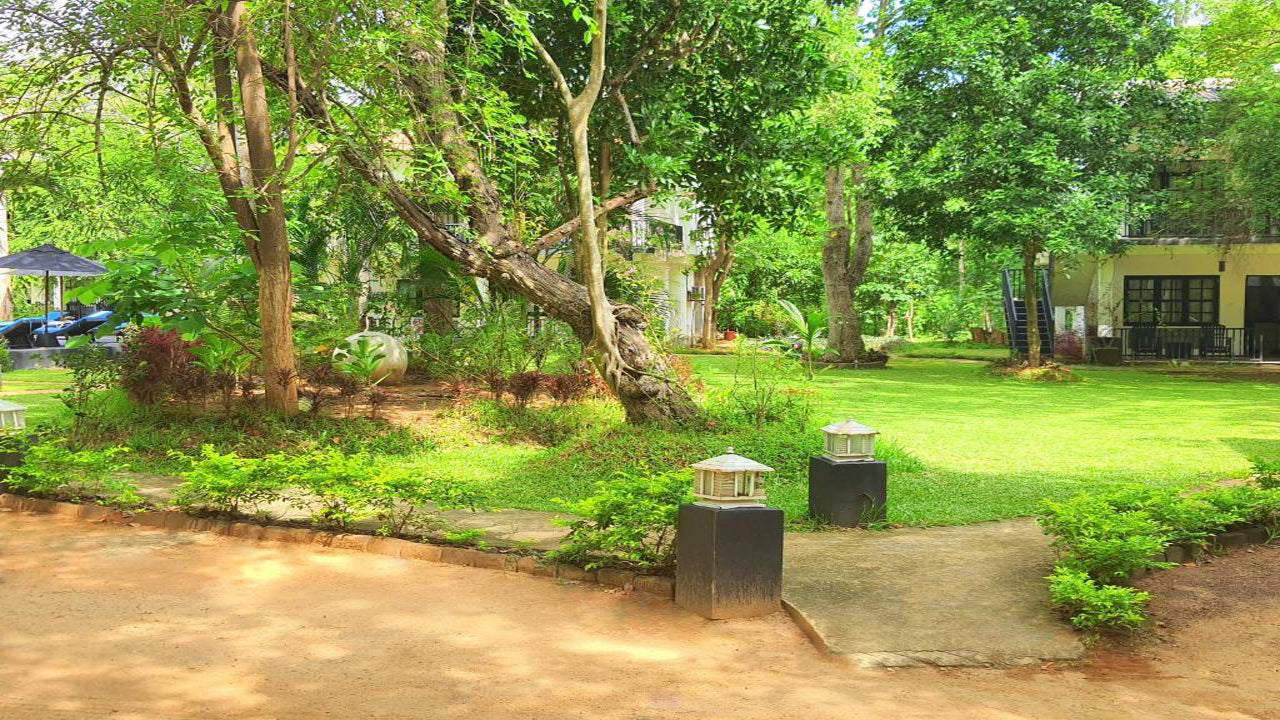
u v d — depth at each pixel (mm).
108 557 5914
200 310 11625
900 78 21875
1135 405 16188
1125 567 5129
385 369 14500
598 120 12750
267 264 10508
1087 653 4402
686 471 6047
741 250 34500
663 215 29953
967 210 21312
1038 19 21484
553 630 4676
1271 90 21312
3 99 9852
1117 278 28078
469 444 10703
